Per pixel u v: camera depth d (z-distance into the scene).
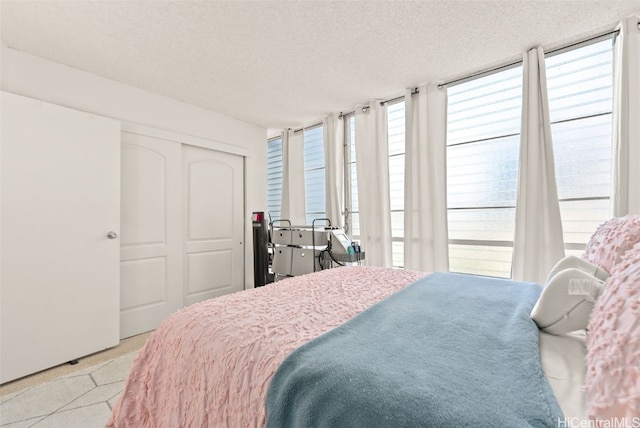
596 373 0.54
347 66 2.38
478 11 1.77
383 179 3.05
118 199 2.34
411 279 1.59
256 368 0.74
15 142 1.84
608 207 2.05
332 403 0.58
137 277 2.60
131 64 2.28
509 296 1.22
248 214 3.61
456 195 2.72
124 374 1.90
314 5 1.69
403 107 3.05
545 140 2.13
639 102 1.83
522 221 2.21
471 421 0.48
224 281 3.37
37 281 1.91
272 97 2.95
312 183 3.81
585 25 1.92
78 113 2.13
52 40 1.96
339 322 0.96
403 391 0.56
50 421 1.44
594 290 0.83
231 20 1.80
